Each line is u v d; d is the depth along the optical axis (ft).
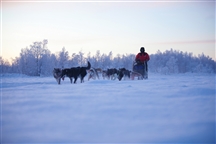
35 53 128.88
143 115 13.88
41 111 14.75
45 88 28.86
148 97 19.43
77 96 20.20
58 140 10.42
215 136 10.98
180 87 26.99
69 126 11.98
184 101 17.70
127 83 34.81
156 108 15.47
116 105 16.29
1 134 11.02
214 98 18.88
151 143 10.28
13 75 121.90
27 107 15.78
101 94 21.44
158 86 28.84
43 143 10.16
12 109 15.25
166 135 11.00
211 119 13.15
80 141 10.34
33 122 12.58
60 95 20.92
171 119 13.17
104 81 36.81
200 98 18.88
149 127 11.93
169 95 20.45
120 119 13.12
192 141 10.53
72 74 43.24
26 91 25.08
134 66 48.80
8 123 12.43
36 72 127.95
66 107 15.72
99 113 14.25
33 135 10.89
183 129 11.71
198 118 13.34
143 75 48.83
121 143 10.19
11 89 27.73
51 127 11.85
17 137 10.69
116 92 22.88
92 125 12.14
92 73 51.90
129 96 20.03
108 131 11.40
